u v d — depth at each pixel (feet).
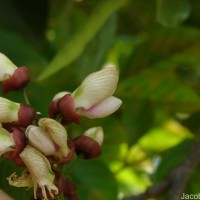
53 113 0.66
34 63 0.98
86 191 0.92
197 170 0.99
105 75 0.66
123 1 0.94
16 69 0.69
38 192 0.63
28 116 0.64
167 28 1.04
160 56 1.06
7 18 1.03
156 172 1.03
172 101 1.09
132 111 1.07
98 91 0.66
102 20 0.93
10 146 0.63
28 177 0.64
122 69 1.07
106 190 0.92
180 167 0.92
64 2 1.05
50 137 0.63
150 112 1.07
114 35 1.03
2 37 0.98
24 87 0.69
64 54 0.91
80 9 1.05
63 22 1.07
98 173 0.93
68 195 0.69
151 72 1.06
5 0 1.03
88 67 0.97
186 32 1.04
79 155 0.69
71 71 0.95
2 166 0.80
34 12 1.04
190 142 1.03
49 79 0.93
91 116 0.66
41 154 0.62
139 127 1.07
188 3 0.96
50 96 0.92
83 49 0.92
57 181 0.63
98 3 0.96
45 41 1.07
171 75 1.06
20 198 0.78
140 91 1.07
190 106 1.10
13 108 0.64
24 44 0.99
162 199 0.97
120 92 1.07
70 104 0.66
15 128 0.63
